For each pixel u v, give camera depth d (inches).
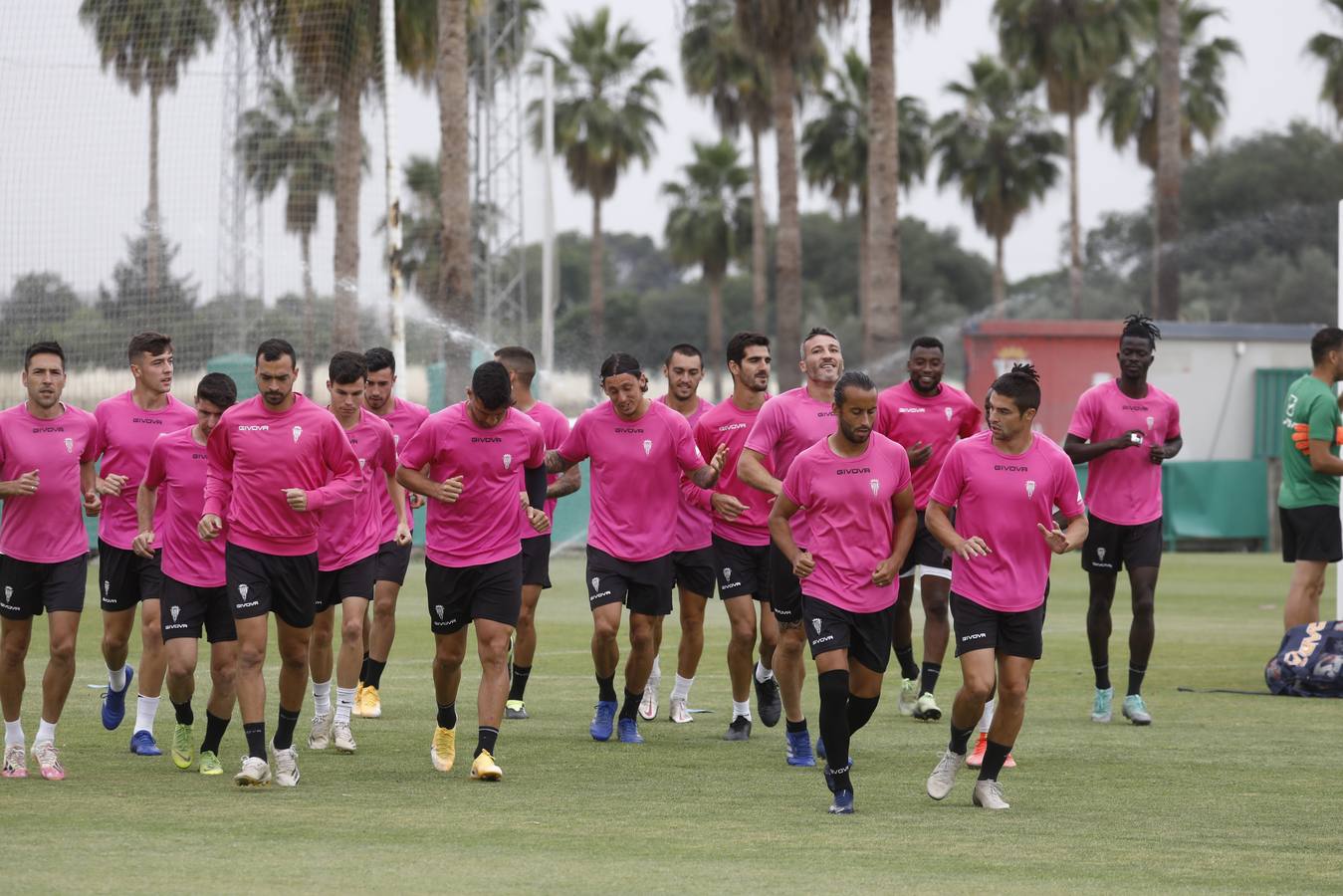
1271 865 700.7
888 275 3120.1
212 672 944.9
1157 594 2363.4
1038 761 1007.0
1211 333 3752.5
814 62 6318.9
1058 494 857.5
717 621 2014.0
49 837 740.7
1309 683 1323.8
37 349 943.0
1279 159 7632.9
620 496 1086.4
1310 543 1365.7
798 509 884.6
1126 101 6732.3
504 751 1051.3
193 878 652.1
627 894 630.5
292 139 2600.9
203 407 943.0
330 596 1053.2
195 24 2354.8
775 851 725.3
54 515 933.8
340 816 807.7
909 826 791.1
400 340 2204.7
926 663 1188.5
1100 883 661.3
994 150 7367.1
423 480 935.7
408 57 3786.9
